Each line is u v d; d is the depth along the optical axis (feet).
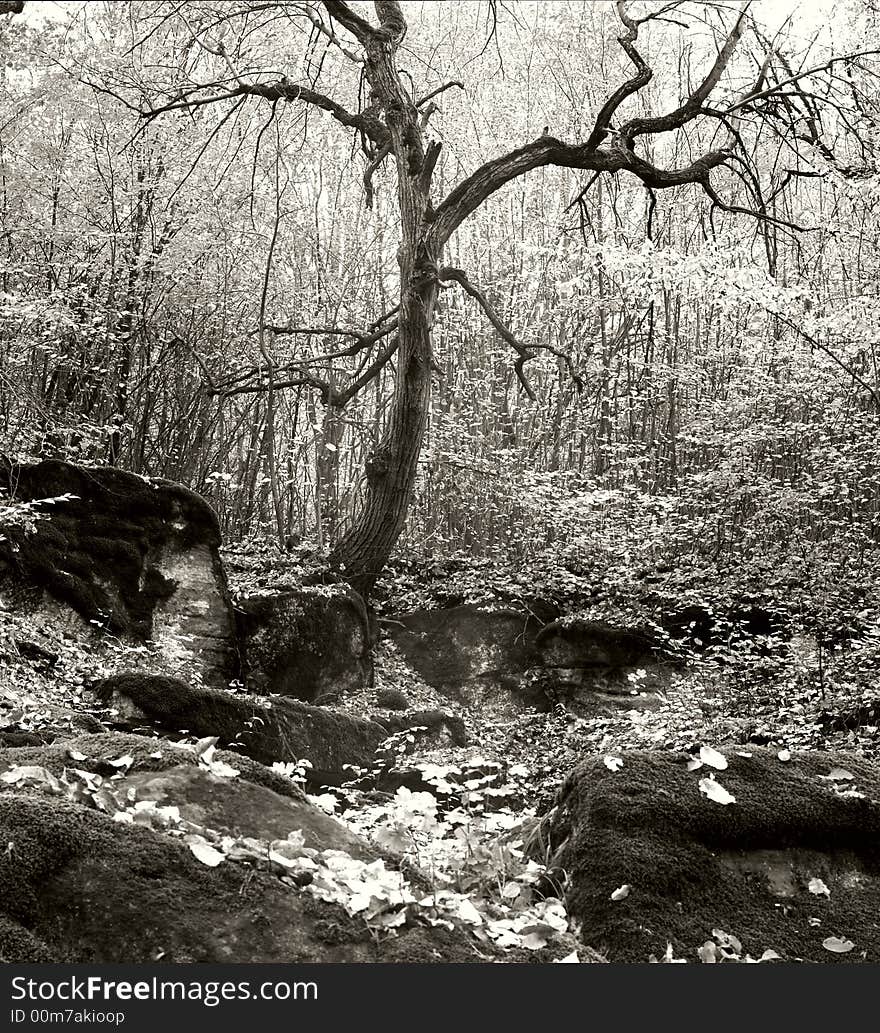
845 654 30.17
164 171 40.93
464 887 10.82
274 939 8.11
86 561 28.48
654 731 26.58
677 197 50.55
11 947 7.61
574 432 48.11
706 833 10.84
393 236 52.60
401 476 38.68
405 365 38.34
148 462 43.27
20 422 34.22
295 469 48.91
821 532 41.65
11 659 23.65
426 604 39.73
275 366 42.65
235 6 40.55
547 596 39.60
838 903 10.53
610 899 10.18
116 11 41.14
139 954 7.82
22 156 39.17
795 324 33.30
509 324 49.37
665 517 42.37
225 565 38.27
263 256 45.80
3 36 37.73
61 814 8.72
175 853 8.65
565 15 50.21
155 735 23.29
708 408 43.75
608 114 38.11
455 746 31.09
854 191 33.40
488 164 38.19
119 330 40.57
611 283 45.32
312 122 50.72
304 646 32.58
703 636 37.04
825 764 11.95
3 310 30.42
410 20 52.39
